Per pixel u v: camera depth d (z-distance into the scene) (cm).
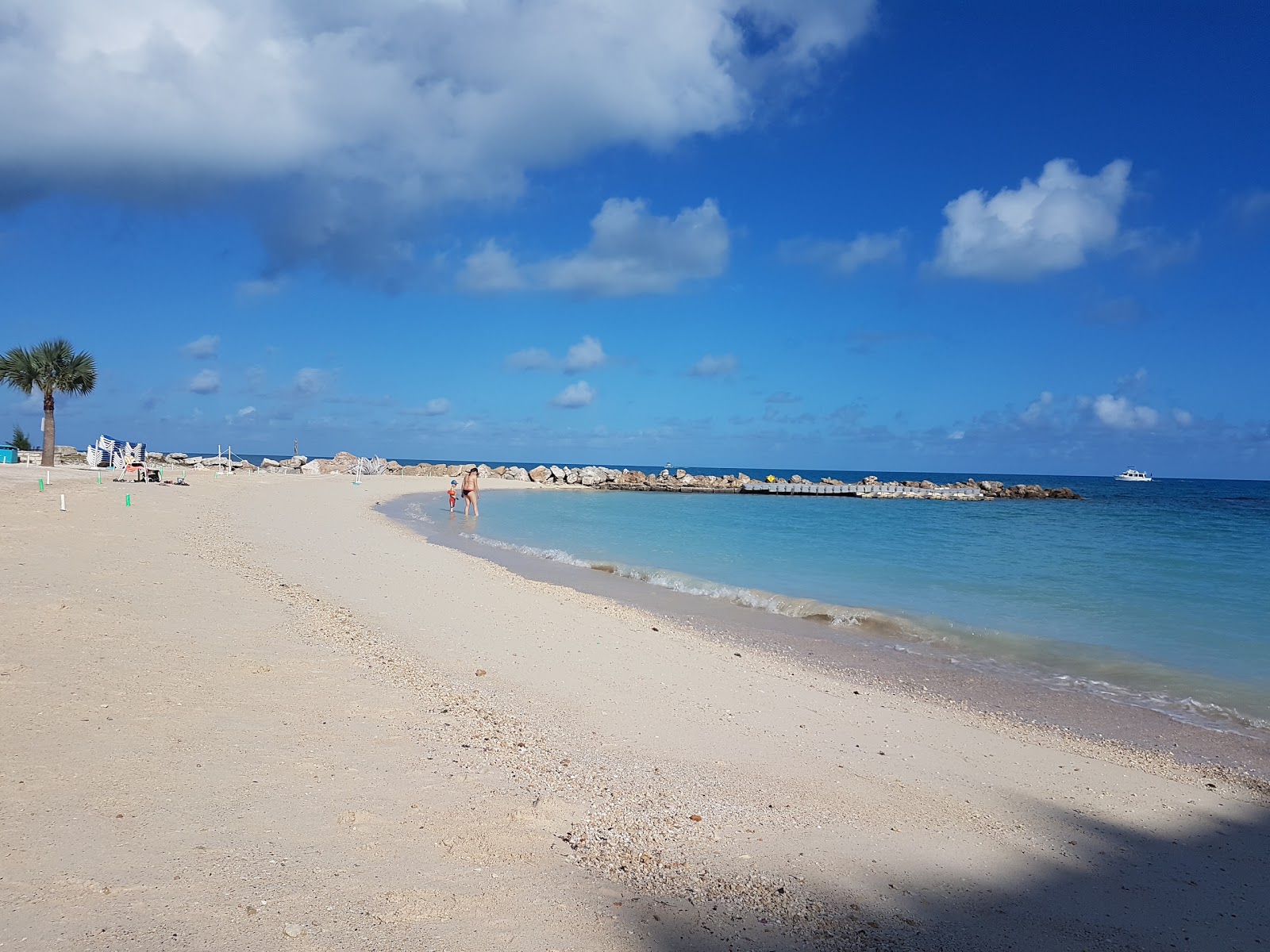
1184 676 988
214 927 304
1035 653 1098
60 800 398
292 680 660
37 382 3675
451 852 392
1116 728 791
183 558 1207
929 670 996
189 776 445
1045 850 498
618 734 639
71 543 1217
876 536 2944
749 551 2286
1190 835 540
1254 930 413
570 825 446
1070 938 389
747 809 510
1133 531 3428
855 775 598
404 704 634
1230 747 746
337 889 343
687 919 363
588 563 1853
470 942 317
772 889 405
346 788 453
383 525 2419
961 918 397
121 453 3800
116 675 611
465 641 912
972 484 7862
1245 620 1341
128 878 332
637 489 6806
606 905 363
